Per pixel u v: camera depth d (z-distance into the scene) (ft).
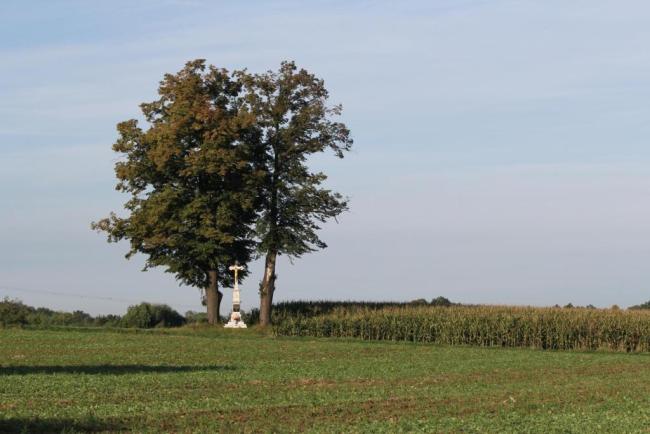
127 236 238.48
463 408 91.91
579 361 162.40
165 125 234.17
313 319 230.27
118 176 237.25
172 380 110.63
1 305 254.88
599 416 89.10
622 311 215.72
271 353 165.37
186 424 77.56
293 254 240.94
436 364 147.43
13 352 154.40
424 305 250.78
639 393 109.50
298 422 80.59
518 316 214.69
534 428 81.10
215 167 229.25
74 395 93.86
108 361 139.33
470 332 216.74
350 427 78.59
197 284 245.45
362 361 150.71
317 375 122.83
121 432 73.26
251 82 243.81
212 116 233.14
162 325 281.95
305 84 244.42
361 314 231.09
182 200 237.25
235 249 246.27
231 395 97.45
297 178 242.58
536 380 124.88
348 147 247.09
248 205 235.20
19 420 76.89
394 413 87.61
